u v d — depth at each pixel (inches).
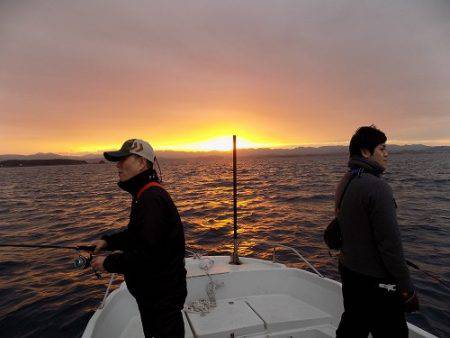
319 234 437.1
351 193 81.7
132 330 128.6
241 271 157.2
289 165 4104.3
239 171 2898.6
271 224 522.0
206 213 661.3
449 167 2527.1
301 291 151.3
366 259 79.8
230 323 128.0
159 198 77.7
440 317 200.7
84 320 209.3
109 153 80.8
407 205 661.3
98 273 98.3
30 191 1414.9
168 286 80.4
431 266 291.4
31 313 220.2
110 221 588.4
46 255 362.0
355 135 87.7
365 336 86.3
